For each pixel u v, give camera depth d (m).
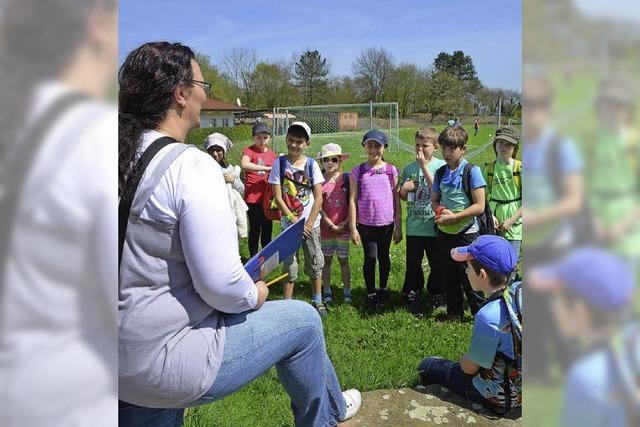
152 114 1.59
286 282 4.75
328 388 2.00
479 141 25.61
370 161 4.96
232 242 1.51
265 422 2.81
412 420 2.78
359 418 2.78
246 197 6.24
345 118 27.78
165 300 1.48
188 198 1.43
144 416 1.64
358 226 4.99
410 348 3.99
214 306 1.54
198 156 1.50
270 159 6.46
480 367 2.88
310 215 4.59
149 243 1.45
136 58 1.59
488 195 4.95
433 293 4.93
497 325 2.73
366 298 5.27
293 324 1.80
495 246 2.82
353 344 4.10
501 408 2.83
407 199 4.91
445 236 4.35
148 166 1.45
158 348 1.49
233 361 1.63
